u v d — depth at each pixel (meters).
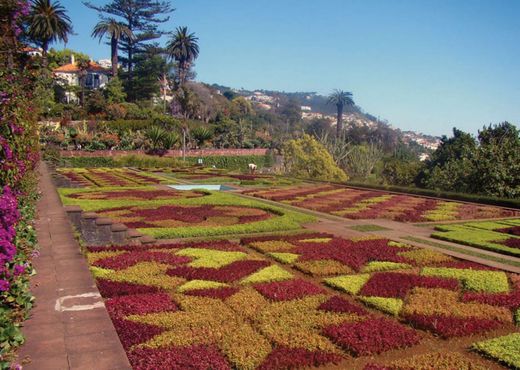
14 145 8.85
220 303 8.27
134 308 7.85
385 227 18.12
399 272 11.05
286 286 9.41
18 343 4.60
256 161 68.38
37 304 5.76
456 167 34.06
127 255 11.50
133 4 80.25
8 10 9.95
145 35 81.06
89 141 55.34
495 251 14.05
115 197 23.34
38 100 25.23
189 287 9.16
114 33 78.12
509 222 20.33
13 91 9.06
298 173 47.06
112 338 4.88
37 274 6.99
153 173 43.56
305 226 17.66
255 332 7.04
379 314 8.29
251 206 21.45
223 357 6.20
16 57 10.91
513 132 35.22
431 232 17.36
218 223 17.06
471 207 25.08
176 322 7.31
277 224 16.39
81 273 7.05
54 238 9.49
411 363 6.23
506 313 8.35
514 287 10.18
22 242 7.82
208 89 123.88
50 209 13.28
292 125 137.12
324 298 8.76
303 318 7.70
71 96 79.25
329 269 10.94
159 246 12.90
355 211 21.81
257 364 6.07
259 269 10.77
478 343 6.93
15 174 8.68
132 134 60.91
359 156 55.78
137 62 83.06
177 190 27.83
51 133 52.78
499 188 29.64
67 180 28.00
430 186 35.22
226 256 11.82
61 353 4.49
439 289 9.69
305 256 12.12
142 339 6.63
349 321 7.67
